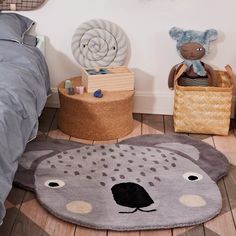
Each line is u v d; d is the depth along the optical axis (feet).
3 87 5.83
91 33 7.88
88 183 6.21
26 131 5.77
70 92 7.42
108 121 7.37
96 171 6.49
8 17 7.59
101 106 7.23
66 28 8.04
